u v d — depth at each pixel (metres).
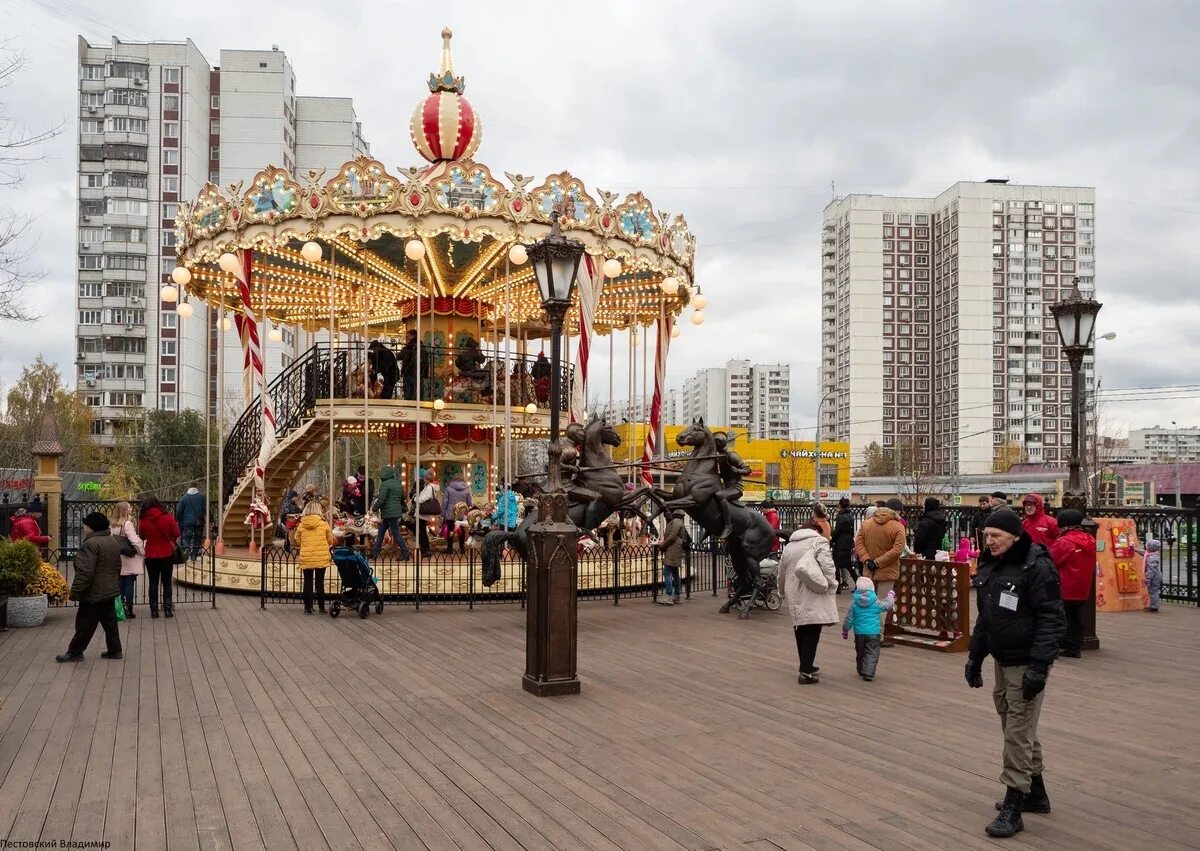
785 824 4.96
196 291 19.94
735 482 13.80
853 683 8.77
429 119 18.69
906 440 76.75
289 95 67.75
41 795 5.46
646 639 11.32
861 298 81.81
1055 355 80.00
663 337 20.39
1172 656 10.48
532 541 8.29
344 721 7.17
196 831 4.88
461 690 8.29
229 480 19.64
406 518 17.16
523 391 19.22
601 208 16.28
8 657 9.83
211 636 11.17
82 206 63.19
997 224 79.75
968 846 4.70
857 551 11.52
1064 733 7.01
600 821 5.00
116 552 9.75
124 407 57.69
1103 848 4.69
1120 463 70.25
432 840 4.73
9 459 43.16
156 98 63.06
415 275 19.58
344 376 18.36
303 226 15.30
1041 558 5.04
